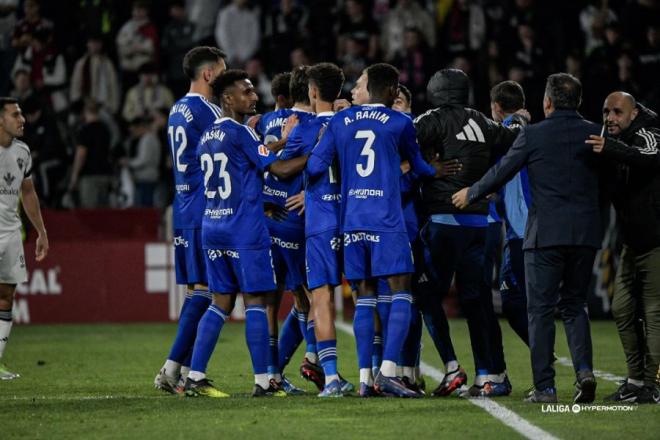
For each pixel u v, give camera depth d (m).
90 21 69.12
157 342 47.84
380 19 70.19
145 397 29.28
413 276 30.14
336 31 68.25
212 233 28.86
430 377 35.47
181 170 30.78
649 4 65.12
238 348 44.72
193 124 30.52
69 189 62.81
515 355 41.91
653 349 28.16
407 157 28.89
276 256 31.09
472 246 29.53
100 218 59.88
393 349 28.36
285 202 31.02
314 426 23.88
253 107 29.23
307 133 29.34
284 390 30.62
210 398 28.58
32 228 58.44
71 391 31.78
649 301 28.33
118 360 40.81
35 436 23.09
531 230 27.41
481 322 29.83
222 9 69.81
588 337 27.27
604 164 27.66
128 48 68.06
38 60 68.12
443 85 29.73
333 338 29.06
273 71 67.44
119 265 58.47
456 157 29.27
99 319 58.09
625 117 27.97
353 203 28.56
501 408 26.38
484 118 29.78
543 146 27.30
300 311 31.31
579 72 64.25
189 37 68.19
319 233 29.08
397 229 28.42
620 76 63.19
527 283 27.66
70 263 58.12
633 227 28.28
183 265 31.19
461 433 23.03
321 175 29.19
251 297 28.95
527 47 65.56
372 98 29.11
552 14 67.38
